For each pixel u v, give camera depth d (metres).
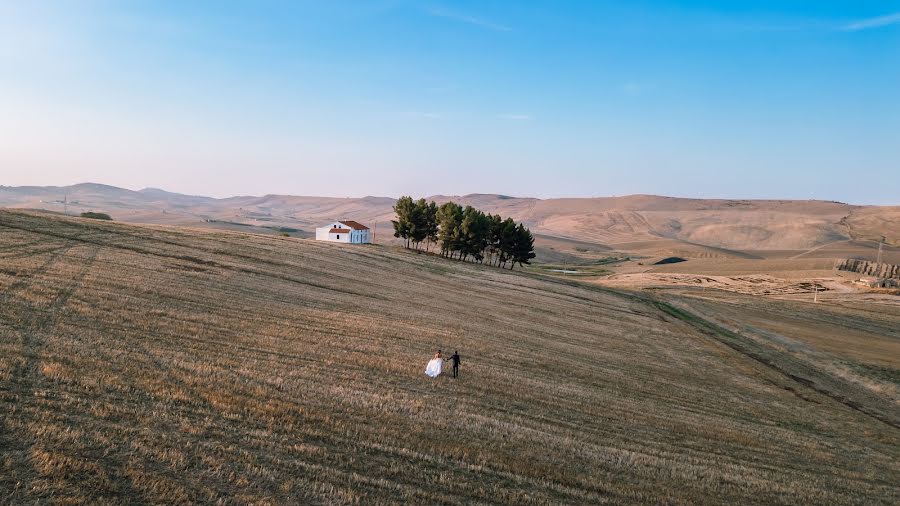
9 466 13.14
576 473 19.69
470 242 120.50
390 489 15.79
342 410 22.38
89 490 12.78
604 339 55.06
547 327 57.34
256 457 16.20
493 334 48.31
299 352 31.20
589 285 105.69
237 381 23.52
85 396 18.66
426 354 36.41
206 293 43.53
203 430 17.42
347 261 82.81
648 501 18.30
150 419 17.56
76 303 33.03
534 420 25.81
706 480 21.12
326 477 15.77
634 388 36.50
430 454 19.23
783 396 41.66
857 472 26.09
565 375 37.06
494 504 16.09
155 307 35.66
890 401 45.53
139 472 13.91
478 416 24.64
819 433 32.78
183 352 26.89
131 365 23.12
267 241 89.44
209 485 14.07
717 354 55.41
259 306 42.66
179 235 78.25
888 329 84.12
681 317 80.38
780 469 24.34
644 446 24.50
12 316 28.00
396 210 130.75
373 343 36.91
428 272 89.00
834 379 51.19
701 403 35.38
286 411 20.86
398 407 23.98
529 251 131.38
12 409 16.31
